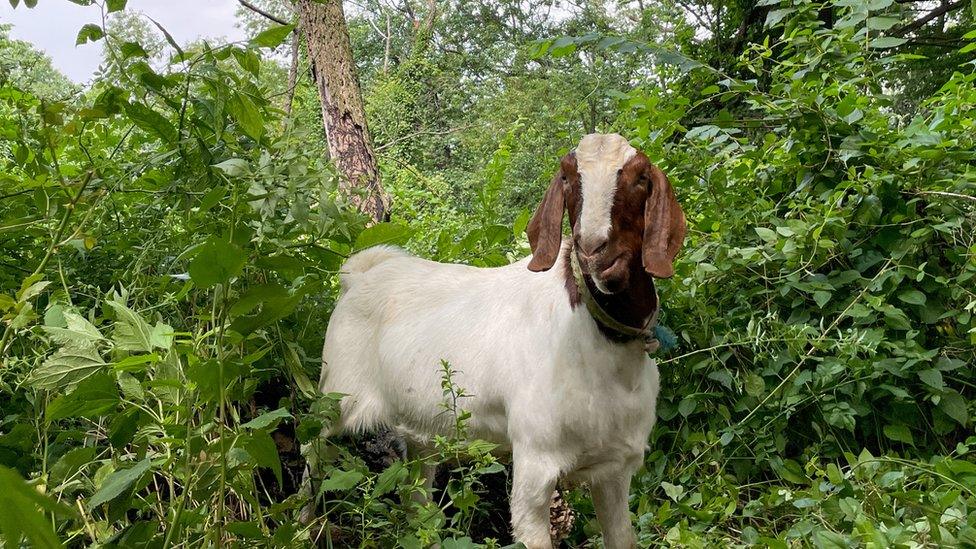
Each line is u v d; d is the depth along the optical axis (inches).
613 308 118.3
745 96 189.9
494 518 166.2
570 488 158.1
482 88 1008.9
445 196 532.1
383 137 794.2
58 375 95.0
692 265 168.2
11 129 167.9
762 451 157.5
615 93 193.3
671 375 169.0
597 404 122.6
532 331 128.8
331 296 183.8
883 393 152.8
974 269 153.9
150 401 105.7
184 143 129.5
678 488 143.3
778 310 170.1
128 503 96.5
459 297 146.6
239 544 99.6
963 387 160.9
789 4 196.1
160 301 134.8
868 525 102.7
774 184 184.2
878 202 162.6
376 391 153.7
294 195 119.6
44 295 144.6
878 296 157.8
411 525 112.7
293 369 141.3
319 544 144.1
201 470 96.5
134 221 150.8
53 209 119.1
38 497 41.9
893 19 182.2
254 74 130.7
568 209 115.6
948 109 186.4
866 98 179.8
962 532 102.7
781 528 141.3
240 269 88.2
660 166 186.2
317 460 137.4
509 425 129.6
